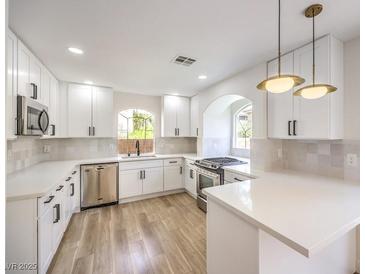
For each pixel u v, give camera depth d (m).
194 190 3.62
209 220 1.48
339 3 1.28
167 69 2.54
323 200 1.27
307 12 1.37
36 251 1.51
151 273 1.70
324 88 1.14
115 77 2.88
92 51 2.00
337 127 1.76
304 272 1.24
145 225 2.59
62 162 3.08
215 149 3.82
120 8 1.34
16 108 1.63
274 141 2.39
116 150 3.91
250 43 1.84
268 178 1.92
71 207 2.70
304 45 1.86
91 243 2.16
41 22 1.49
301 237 0.82
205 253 1.99
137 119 4.25
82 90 3.24
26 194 1.48
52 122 2.71
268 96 2.27
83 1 1.26
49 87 2.58
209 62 2.30
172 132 4.20
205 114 3.70
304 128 1.87
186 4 1.30
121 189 3.44
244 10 1.36
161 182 3.83
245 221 1.12
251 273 1.07
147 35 1.70
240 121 3.84
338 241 1.49
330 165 2.00
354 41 1.76
